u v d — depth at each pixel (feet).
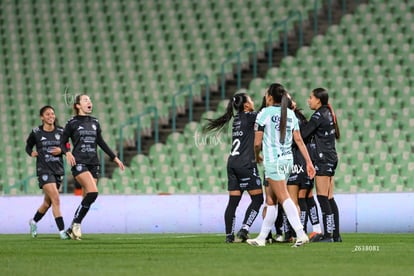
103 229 183.11
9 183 250.57
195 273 86.79
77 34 302.86
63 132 148.25
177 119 260.01
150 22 298.35
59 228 153.99
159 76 275.39
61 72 290.76
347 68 254.88
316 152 131.95
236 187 132.05
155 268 92.43
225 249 118.73
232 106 132.98
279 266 93.61
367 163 221.87
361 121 236.02
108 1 309.42
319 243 130.82
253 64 269.85
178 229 181.88
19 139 267.80
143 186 230.48
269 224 122.93
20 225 185.37
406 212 173.27
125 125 243.60
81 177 148.36
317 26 279.90
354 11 282.56
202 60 276.21
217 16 293.02
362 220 174.40
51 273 88.22
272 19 283.38
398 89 247.09
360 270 89.04
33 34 307.37
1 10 317.42
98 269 91.86
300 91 247.50
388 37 263.90
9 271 90.68
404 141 229.25
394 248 119.75
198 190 227.20
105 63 287.07
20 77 291.79
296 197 135.03
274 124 114.42
